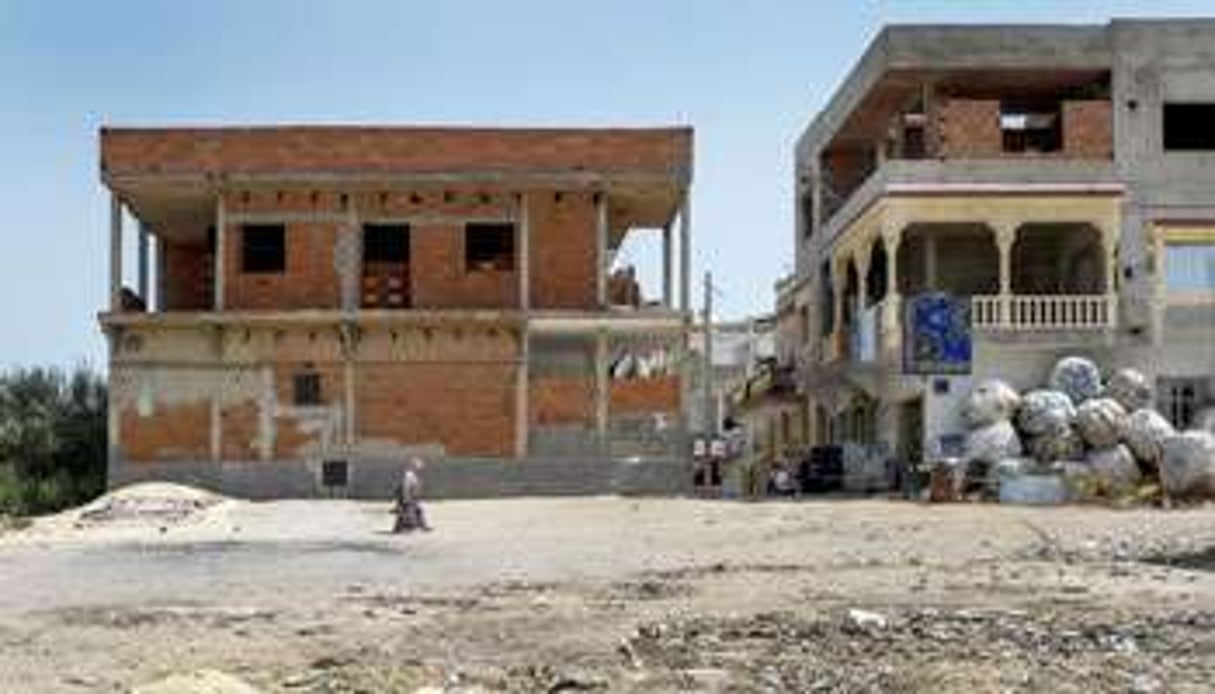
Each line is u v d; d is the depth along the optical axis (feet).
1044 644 50.78
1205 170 153.99
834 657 48.73
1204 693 42.06
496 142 158.81
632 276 179.73
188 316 153.38
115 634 57.77
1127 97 154.61
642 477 154.92
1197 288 152.15
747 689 43.39
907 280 167.63
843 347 174.50
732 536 101.19
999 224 152.46
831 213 193.98
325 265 157.99
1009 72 157.07
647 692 43.14
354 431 154.92
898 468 152.15
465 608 64.85
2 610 66.80
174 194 159.53
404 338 155.84
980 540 95.55
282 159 157.17
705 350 191.52
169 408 154.61
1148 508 122.01
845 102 177.47
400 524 112.68
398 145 158.20
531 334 157.99
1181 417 150.00
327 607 65.98
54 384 177.17
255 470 154.30
